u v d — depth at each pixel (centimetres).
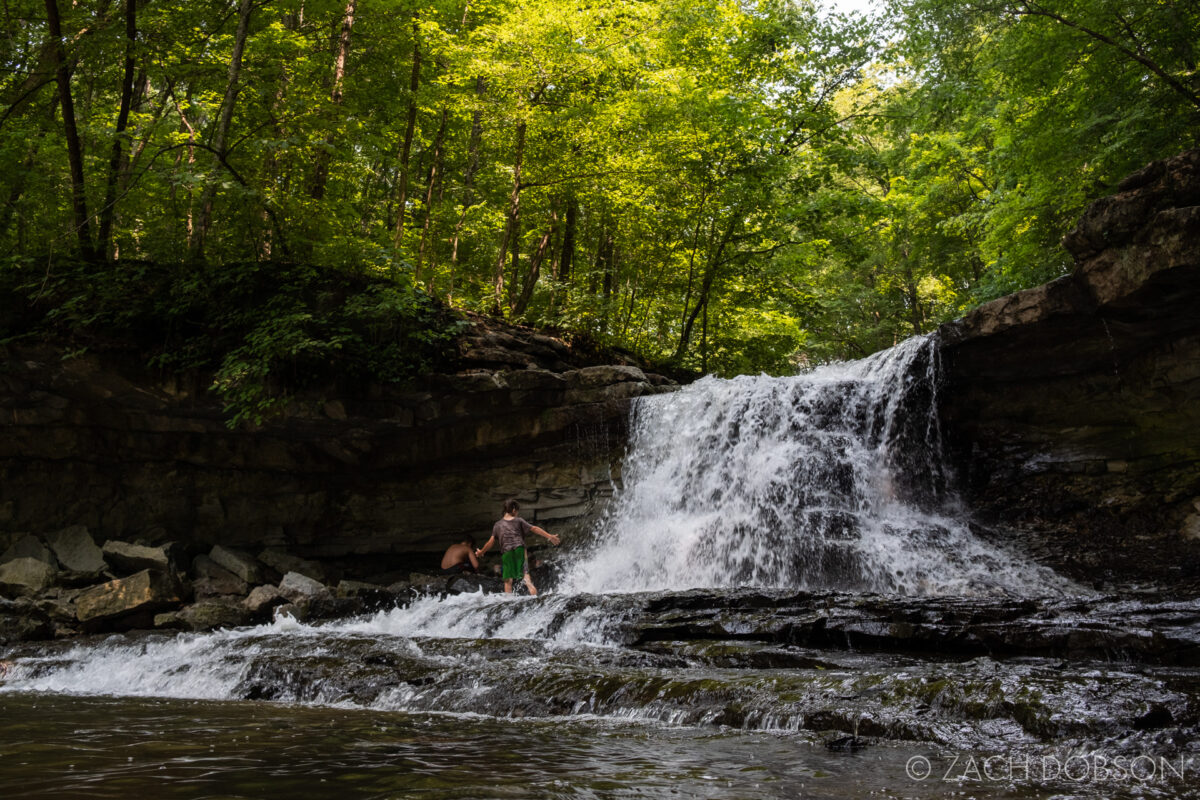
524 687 631
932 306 3391
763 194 2164
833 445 1392
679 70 1922
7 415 1409
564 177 1953
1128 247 1063
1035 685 519
